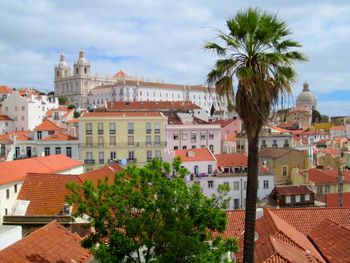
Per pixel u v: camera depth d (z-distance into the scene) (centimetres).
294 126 17738
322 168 8975
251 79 1736
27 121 14650
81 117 9081
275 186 7256
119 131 9219
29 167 5800
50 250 2206
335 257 2433
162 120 9438
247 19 1778
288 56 1819
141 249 2312
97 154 9125
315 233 2883
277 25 1797
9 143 9944
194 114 13912
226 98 1797
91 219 2205
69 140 9088
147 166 2255
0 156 9762
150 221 2058
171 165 2350
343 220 3197
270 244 2362
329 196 6303
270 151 8862
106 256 1952
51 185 4172
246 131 1817
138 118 9306
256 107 1748
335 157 10456
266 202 6812
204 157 7806
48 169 6075
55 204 3972
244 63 1803
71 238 2434
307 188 6912
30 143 9250
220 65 1808
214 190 7356
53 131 9694
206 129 10262
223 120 13762
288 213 3259
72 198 2175
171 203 2100
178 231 1970
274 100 1789
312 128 18800
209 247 2120
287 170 8375
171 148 9888
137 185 2202
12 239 2486
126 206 2161
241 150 10988
